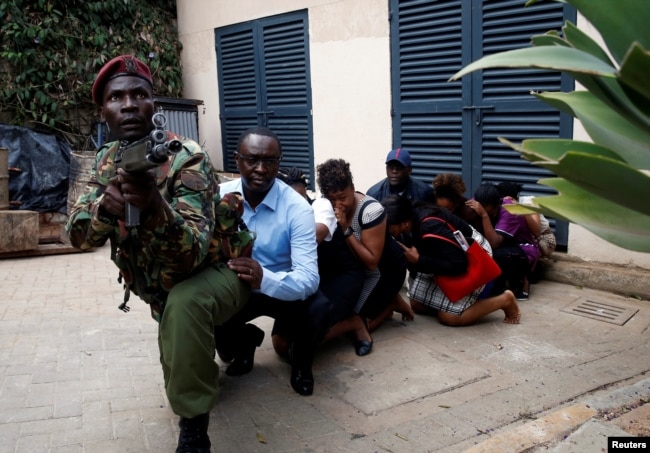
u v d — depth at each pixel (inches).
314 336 116.6
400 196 152.3
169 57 331.6
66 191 290.2
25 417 107.3
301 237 117.0
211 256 94.8
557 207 54.6
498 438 90.6
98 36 310.7
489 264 146.4
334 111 253.1
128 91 85.8
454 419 107.1
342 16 241.6
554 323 155.0
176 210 83.4
